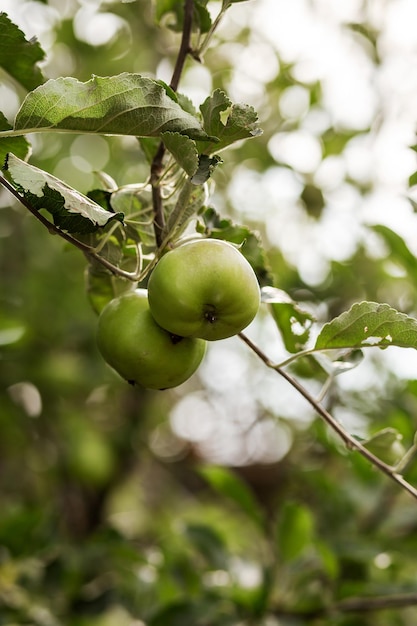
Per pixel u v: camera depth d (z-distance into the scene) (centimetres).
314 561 145
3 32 100
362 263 185
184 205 96
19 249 227
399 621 164
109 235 98
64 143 223
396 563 146
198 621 133
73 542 164
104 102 93
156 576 156
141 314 98
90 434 225
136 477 281
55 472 228
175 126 94
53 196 92
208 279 94
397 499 162
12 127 97
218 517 219
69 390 222
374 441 108
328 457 200
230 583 146
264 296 103
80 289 232
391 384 193
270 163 195
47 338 227
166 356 98
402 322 99
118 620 173
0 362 207
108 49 213
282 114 198
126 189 102
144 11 202
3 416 209
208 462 326
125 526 248
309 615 136
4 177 97
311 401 102
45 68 205
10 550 144
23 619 144
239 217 206
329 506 157
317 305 193
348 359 107
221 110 94
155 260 97
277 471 303
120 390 241
